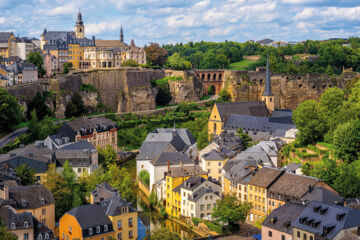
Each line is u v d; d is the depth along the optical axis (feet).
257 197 643.45
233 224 617.21
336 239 479.00
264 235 544.62
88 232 536.83
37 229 526.16
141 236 626.64
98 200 626.64
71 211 555.28
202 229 634.84
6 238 456.45
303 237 503.20
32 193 586.86
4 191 566.77
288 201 587.27
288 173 638.94
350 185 618.85
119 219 559.38
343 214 492.13
